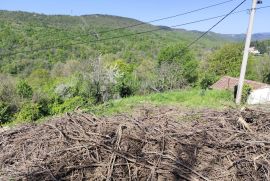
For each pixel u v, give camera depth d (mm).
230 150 4246
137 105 7734
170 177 3691
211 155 4105
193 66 34594
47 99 20250
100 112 7188
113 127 4711
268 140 4496
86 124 4965
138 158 3924
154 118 5496
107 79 18875
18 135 5039
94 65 19250
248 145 4297
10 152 4371
